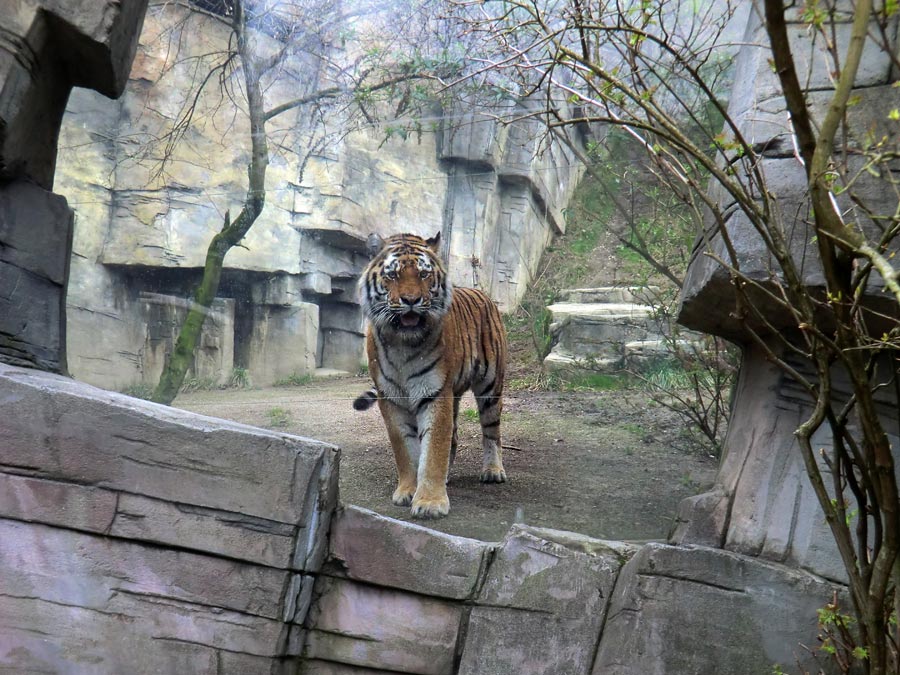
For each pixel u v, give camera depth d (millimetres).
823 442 2941
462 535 3689
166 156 4957
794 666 2738
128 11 3213
